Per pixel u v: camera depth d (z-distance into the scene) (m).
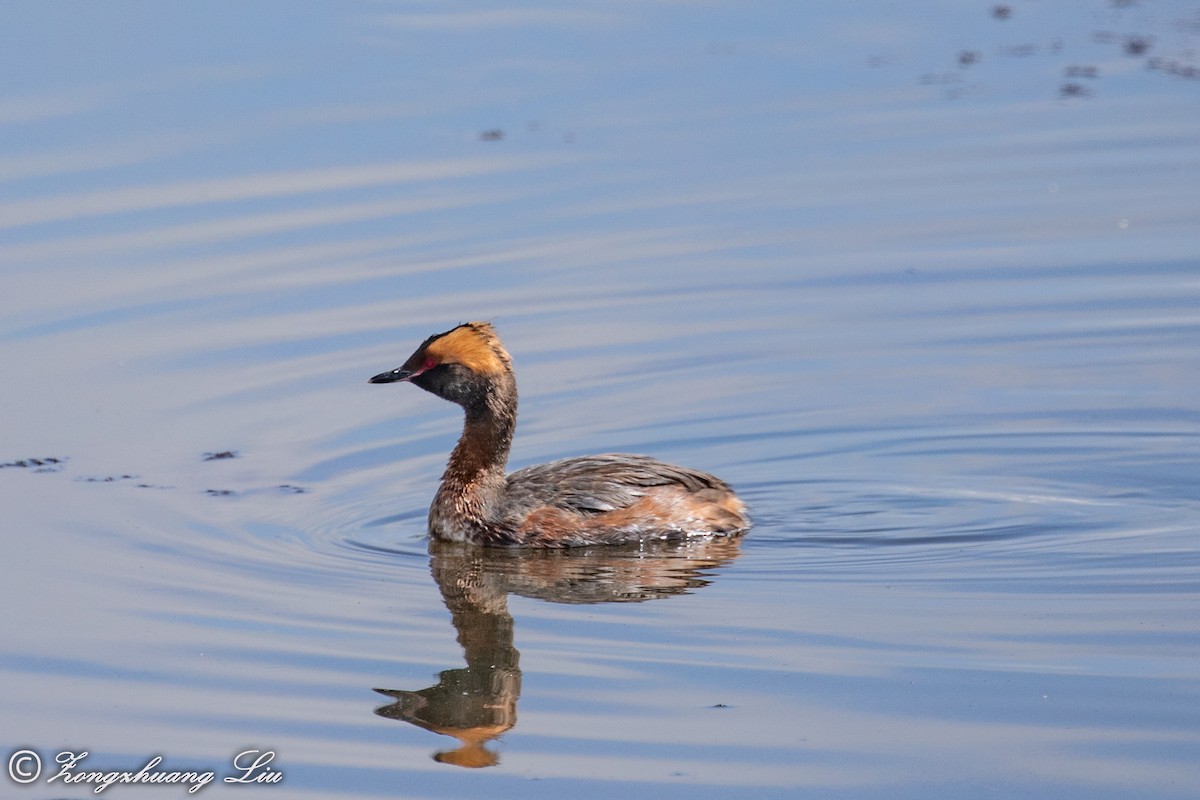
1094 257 21.56
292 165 24.19
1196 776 10.55
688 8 31.12
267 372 18.84
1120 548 14.53
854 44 29.77
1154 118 26.08
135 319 19.97
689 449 17.25
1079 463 16.62
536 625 13.12
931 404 18.05
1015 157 24.78
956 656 12.32
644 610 13.42
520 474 15.70
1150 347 19.20
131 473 16.41
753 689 11.84
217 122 25.33
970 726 11.23
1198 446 16.86
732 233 22.42
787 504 16.00
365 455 17.09
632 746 11.05
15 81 26.33
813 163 24.66
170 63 27.28
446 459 17.09
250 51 27.97
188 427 17.52
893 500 15.96
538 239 22.27
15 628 12.91
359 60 27.89
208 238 22.03
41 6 29.48
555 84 27.41
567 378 18.86
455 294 20.66
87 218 22.42
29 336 19.47
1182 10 31.69
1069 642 12.54
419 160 24.50
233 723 11.43
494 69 27.78
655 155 24.88
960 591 13.66
